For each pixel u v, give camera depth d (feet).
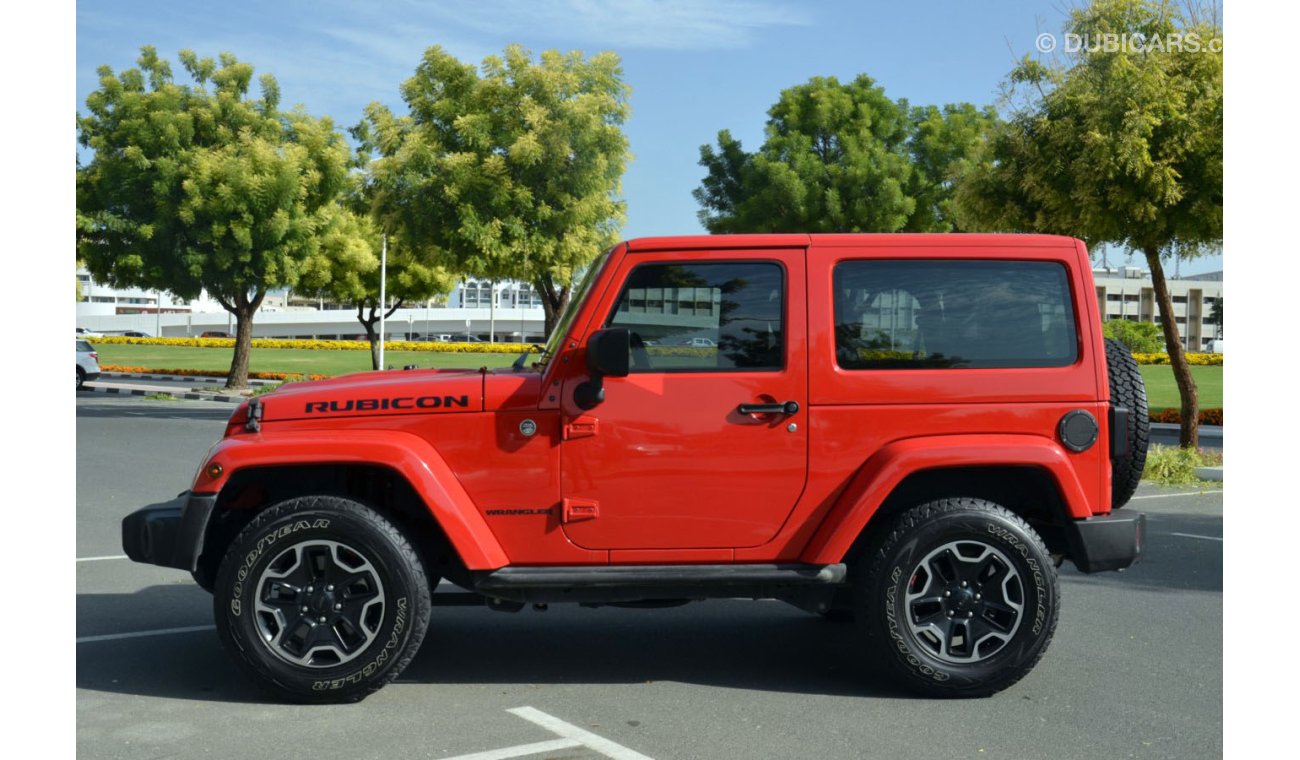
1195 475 42.24
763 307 15.84
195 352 191.31
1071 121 42.09
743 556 15.75
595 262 17.65
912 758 13.12
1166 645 18.58
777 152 108.99
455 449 15.52
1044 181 43.34
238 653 14.92
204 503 15.03
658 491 15.57
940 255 15.96
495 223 63.36
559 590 15.60
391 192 65.41
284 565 15.19
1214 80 40.34
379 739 13.70
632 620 20.58
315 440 15.15
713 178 114.93
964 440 15.58
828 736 13.91
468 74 66.08
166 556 15.12
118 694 15.53
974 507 15.51
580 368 15.60
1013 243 16.06
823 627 20.07
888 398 15.69
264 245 85.05
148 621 19.80
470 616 20.85
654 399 15.57
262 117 87.25
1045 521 16.74
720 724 14.37
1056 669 17.15
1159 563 26.11
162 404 80.64
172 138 81.25
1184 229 42.11
